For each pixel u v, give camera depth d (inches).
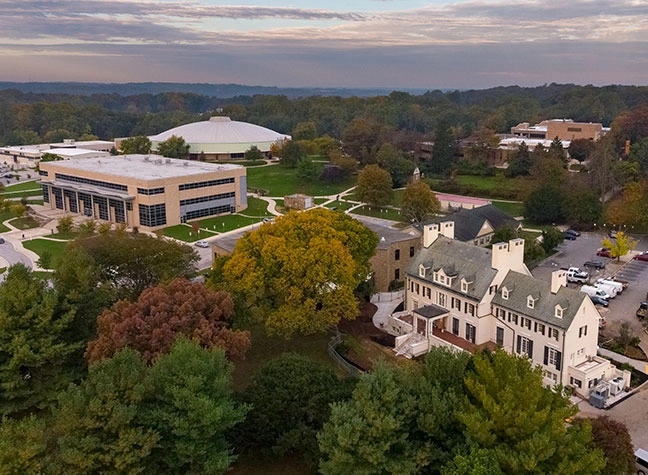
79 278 2527.1
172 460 1662.2
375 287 3636.8
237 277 2790.4
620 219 5216.5
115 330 2139.5
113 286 2942.9
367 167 6766.7
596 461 1535.4
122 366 1710.1
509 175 7662.4
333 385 1978.3
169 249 3166.8
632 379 2603.3
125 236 3316.9
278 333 2738.7
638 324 3216.0
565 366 2485.2
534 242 4212.6
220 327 2343.8
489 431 1593.3
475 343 2800.2
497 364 1753.2
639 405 2396.7
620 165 6378.0
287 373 1982.0
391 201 6692.9
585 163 7800.2
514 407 1604.3
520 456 1494.8
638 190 5467.5
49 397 2196.1
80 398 1596.9
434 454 1598.2
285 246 2807.6
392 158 7662.4
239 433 1927.9
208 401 1622.8
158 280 3095.5
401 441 1604.3
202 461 1662.2
